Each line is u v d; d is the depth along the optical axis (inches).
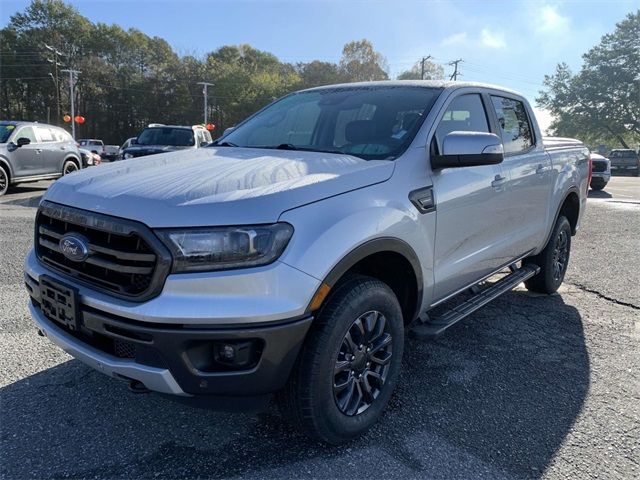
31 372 131.0
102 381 127.5
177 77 2942.9
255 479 93.4
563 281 228.1
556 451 103.5
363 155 120.6
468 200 132.0
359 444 104.6
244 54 3390.7
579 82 2316.7
